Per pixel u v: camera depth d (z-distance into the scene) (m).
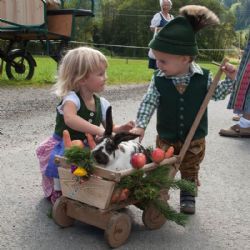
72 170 3.13
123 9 57.88
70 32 11.45
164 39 3.48
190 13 3.54
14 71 12.88
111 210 3.15
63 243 3.18
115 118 7.46
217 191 4.31
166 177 3.28
